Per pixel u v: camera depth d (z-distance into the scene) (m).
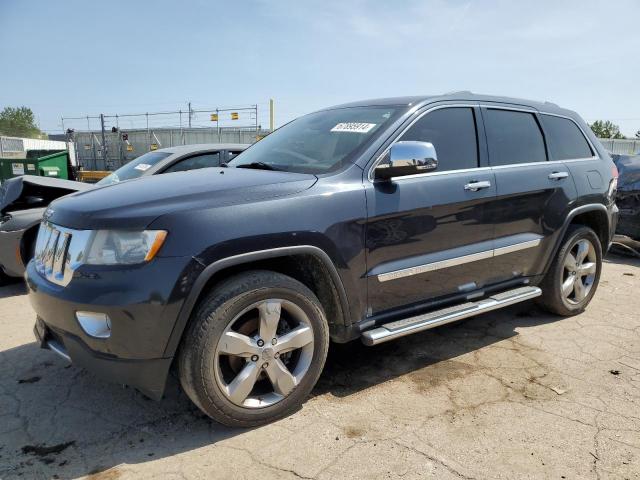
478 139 3.71
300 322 2.83
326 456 2.51
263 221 2.61
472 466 2.43
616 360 3.64
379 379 3.35
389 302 3.19
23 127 106.44
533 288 4.00
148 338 2.41
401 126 3.32
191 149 6.68
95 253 2.46
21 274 5.51
